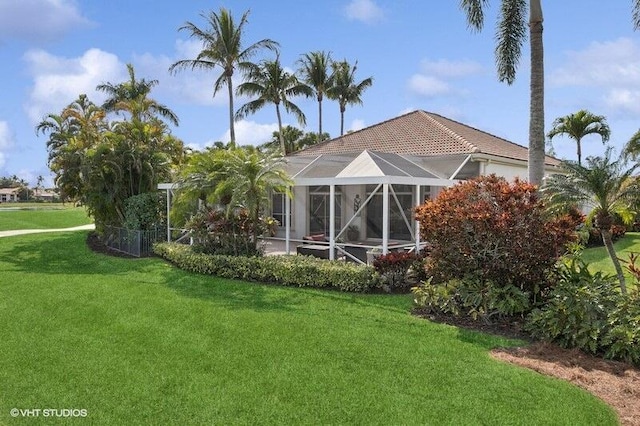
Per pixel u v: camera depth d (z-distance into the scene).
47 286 12.94
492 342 8.48
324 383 6.58
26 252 20.86
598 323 8.08
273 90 40.34
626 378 7.00
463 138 21.89
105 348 7.92
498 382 6.70
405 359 7.52
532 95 14.90
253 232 15.75
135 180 23.12
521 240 9.43
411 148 22.47
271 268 13.40
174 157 25.39
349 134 27.88
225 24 35.31
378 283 12.20
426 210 10.43
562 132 34.22
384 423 5.54
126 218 21.81
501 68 17.42
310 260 13.89
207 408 5.84
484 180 10.30
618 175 9.67
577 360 7.68
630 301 8.20
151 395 6.18
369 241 20.61
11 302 11.10
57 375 6.78
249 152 17.80
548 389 6.49
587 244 22.20
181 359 7.43
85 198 24.52
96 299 11.38
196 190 17.50
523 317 9.66
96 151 22.17
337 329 9.03
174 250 17.03
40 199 117.50
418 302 10.50
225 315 9.96
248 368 7.09
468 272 10.09
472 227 9.81
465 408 5.92
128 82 40.44
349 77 52.44
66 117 30.28
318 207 23.02
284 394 6.24
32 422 5.48
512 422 5.61
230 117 36.12
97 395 6.17
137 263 17.28
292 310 10.45
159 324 9.30
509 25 17.20
